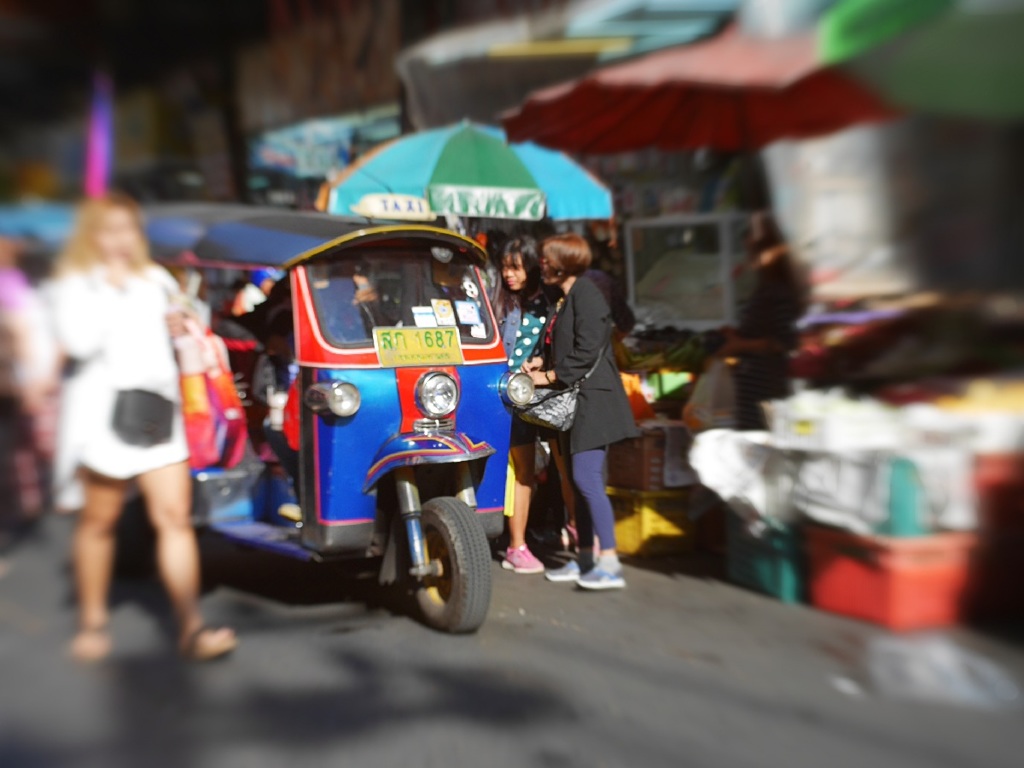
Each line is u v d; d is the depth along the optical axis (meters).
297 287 5.12
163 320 4.47
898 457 4.91
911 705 4.11
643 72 5.58
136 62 13.12
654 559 6.50
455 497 5.22
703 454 5.70
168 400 4.49
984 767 3.57
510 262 6.28
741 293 9.08
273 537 5.41
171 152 13.41
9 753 3.80
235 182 13.23
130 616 5.43
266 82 12.85
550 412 5.66
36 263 6.48
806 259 8.07
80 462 4.52
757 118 6.79
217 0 12.76
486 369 5.36
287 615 5.41
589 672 4.49
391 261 5.33
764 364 6.05
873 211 8.09
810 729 3.88
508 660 4.65
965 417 5.14
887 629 4.95
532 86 8.34
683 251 9.45
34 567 6.39
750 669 4.50
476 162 7.79
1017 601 5.10
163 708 4.18
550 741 3.78
